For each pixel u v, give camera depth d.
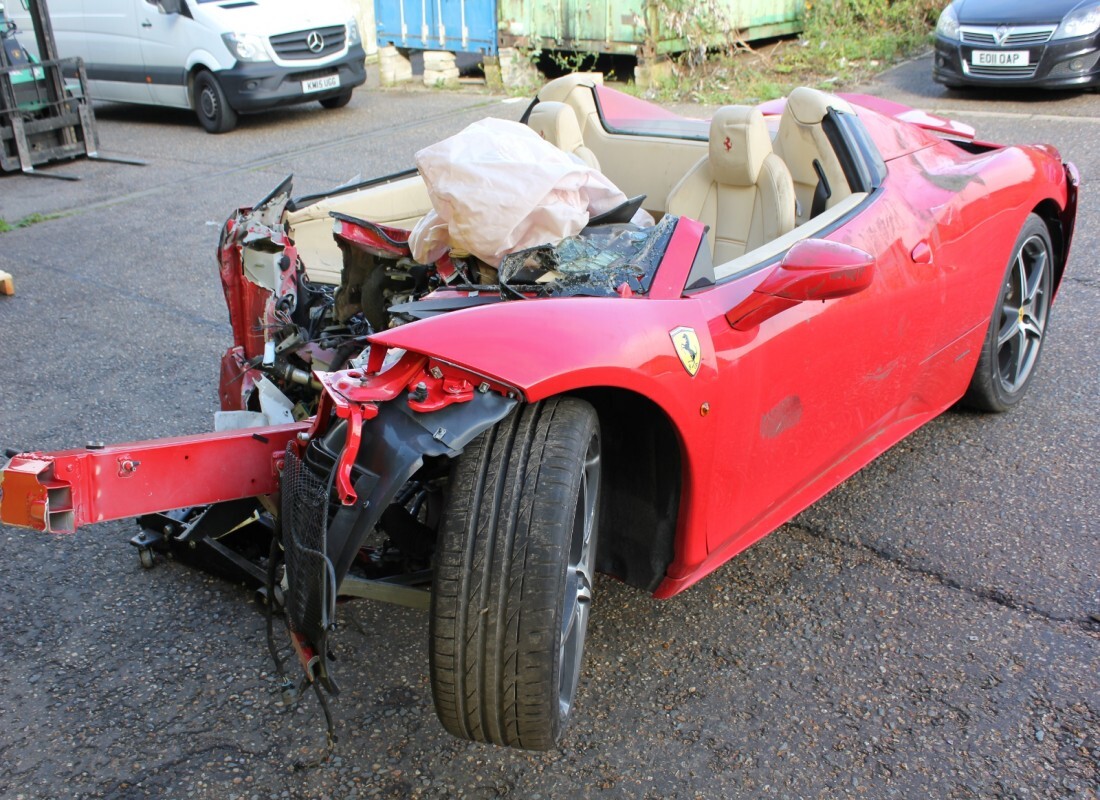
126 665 2.83
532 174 2.66
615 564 2.79
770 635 2.92
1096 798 2.31
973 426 4.14
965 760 2.44
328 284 3.71
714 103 10.77
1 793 2.37
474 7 12.47
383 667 2.81
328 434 2.27
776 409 2.79
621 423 2.56
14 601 3.12
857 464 3.40
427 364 2.13
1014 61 9.77
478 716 2.14
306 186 8.48
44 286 6.38
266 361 3.08
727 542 2.85
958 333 3.64
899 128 3.70
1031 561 3.22
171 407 4.54
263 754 2.50
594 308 2.34
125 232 7.57
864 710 2.62
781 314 2.77
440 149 2.71
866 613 3.00
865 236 3.12
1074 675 2.71
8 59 9.59
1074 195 4.29
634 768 2.45
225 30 10.65
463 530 2.07
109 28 11.48
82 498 2.22
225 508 2.96
